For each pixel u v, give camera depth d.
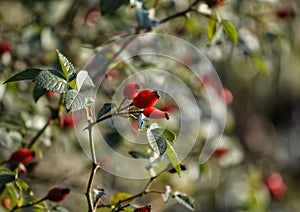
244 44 4.15
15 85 3.73
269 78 6.80
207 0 3.35
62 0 4.44
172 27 4.23
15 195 2.87
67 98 2.12
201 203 5.14
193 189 4.64
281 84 7.26
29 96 3.90
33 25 4.22
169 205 4.09
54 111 3.35
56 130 3.74
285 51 5.21
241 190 5.23
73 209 4.29
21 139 3.43
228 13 4.19
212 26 3.38
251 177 5.31
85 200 4.30
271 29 4.48
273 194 5.44
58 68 2.46
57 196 2.74
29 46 4.12
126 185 4.22
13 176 2.57
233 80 6.17
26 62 4.16
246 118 7.41
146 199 4.09
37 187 3.91
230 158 4.73
